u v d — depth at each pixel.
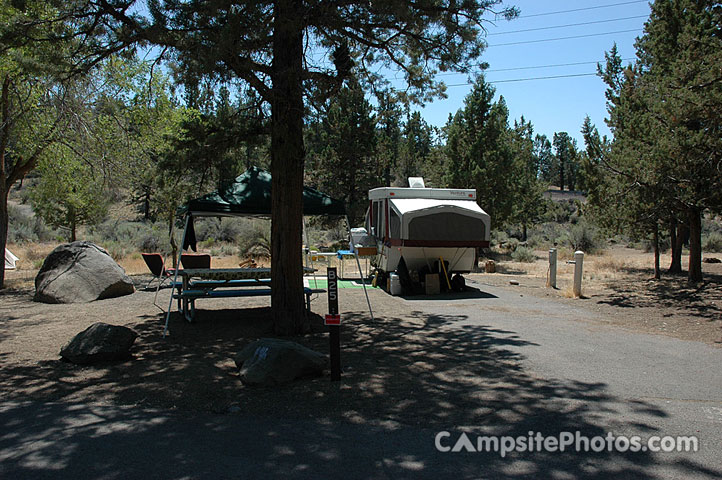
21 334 8.07
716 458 3.77
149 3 6.81
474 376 5.85
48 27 7.91
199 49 6.60
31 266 20.23
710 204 12.18
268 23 6.88
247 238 23.39
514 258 24.89
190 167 8.69
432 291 13.01
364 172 27.30
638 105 14.64
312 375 5.82
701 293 12.06
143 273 18.47
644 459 3.75
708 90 9.80
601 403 4.95
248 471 3.57
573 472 3.56
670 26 14.16
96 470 3.57
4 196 13.87
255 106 8.33
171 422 4.48
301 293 8.13
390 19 7.86
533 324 9.01
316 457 3.80
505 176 22.06
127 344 6.66
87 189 16.62
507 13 7.87
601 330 8.49
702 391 5.32
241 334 8.12
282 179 7.87
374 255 14.91
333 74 8.70
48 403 4.98
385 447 3.97
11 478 3.46
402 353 6.93
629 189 12.73
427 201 13.94
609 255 26.38
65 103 11.75
